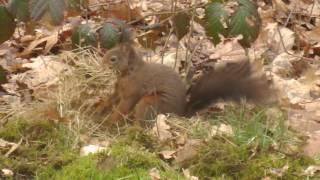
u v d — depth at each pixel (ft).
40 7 20.58
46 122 24.29
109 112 26.71
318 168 22.41
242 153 23.11
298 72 33.35
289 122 26.48
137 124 25.79
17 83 28.60
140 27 34.06
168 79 26.45
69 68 29.43
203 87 26.68
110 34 25.71
